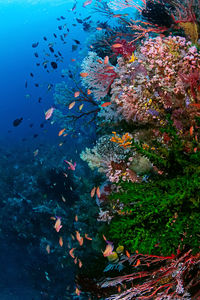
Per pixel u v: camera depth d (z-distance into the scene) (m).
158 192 2.04
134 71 3.22
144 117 3.16
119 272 3.04
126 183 2.21
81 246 7.89
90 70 3.85
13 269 13.98
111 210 3.01
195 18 4.31
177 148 2.42
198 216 1.96
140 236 1.91
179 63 3.09
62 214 11.45
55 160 17.69
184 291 2.39
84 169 13.32
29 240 14.08
